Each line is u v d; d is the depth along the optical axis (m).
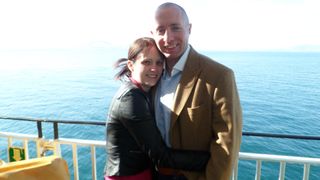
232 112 1.81
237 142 1.89
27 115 22.42
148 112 1.88
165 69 2.09
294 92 33.97
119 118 1.92
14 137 3.18
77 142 2.96
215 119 1.87
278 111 23.92
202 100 1.90
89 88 35.91
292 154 12.58
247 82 43.34
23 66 76.38
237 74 55.69
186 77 1.95
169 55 1.95
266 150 12.88
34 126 15.80
